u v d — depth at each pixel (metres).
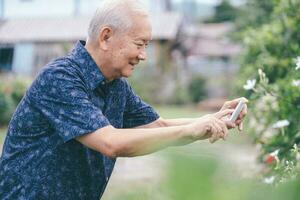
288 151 4.04
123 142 2.13
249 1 18.12
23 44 30.02
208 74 28.52
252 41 7.09
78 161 2.43
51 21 30.89
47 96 2.32
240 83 7.16
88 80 2.38
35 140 2.43
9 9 32.66
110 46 2.37
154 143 2.08
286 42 6.29
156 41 27.86
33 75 29.66
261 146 4.42
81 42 2.50
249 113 5.04
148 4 32.88
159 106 24.62
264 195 0.65
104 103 2.49
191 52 33.50
